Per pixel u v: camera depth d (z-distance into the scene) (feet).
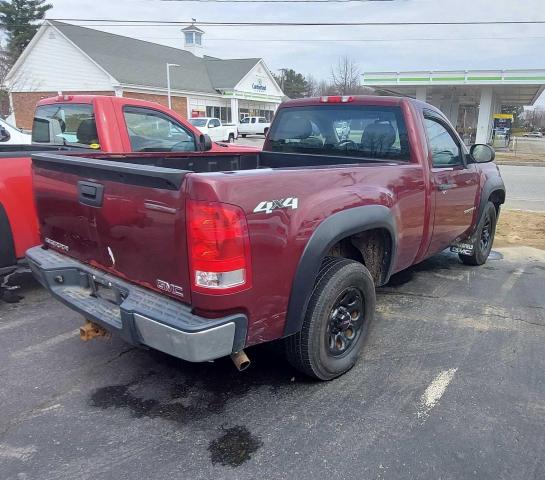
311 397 10.41
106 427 9.39
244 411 9.92
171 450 8.76
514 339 13.29
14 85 117.80
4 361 11.86
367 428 9.39
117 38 129.90
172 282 8.46
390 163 12.94
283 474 8.20
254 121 144.25
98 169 9.14
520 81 95.45
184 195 7.80
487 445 8.97
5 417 9.65
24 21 175.11
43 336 13.25
